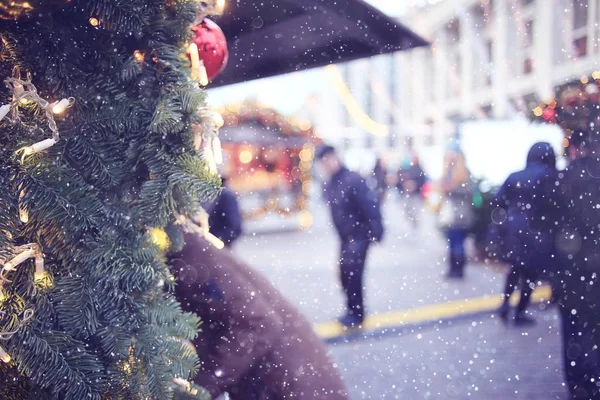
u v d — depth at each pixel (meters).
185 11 0.94
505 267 6.05
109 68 0.91
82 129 0.88
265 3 1.60
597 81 2.98
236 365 1.29
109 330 0.88
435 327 4.27
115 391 0.89
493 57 8.13
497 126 6.73
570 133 2.96
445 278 5.95
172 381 0.98
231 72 1.74
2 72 0.85
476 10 8.74
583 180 2.83
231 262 1.37
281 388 1.29
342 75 12.00
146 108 0.91
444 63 9.91
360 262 4.45
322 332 4.26
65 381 0.83
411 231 8.95
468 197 6.53
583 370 2.66
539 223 3.80
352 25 1.75
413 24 10.09
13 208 0.83
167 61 0.91
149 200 0.90
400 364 3.51
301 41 1.73
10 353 0.82
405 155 11.23
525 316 4.34
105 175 0.89
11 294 0.84
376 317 4.62
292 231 10.57
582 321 2.67
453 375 3.29
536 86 6.77
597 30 5.71
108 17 0.85
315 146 10.95
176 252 1.28
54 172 0.84
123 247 0.89
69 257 0.87
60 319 0.86
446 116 10.05
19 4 0.75
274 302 1.37
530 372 3.30
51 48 0.85
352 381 3.26
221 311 1.27
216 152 0.97
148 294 0.92
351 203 4.62
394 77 11.75
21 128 0.84
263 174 10.57
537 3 6.80
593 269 2.66
